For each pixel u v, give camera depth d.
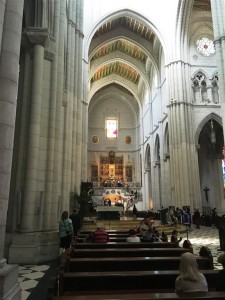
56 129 10.24
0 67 4.70
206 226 22.23
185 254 3.10
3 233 4.35
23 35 9.62
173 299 2.67
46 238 8.77
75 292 3.72
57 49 10.61
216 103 26.44
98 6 28.31
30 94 9.49
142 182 41.88
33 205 8.76
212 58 27.45
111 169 45.47
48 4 10.26
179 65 26.19
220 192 29.44
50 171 9.50
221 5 16.09
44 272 7.16
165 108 30.44
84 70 26.98
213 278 3.96
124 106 48.00
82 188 19.67
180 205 23.94
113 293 3.75
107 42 32.53
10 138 4.63
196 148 25.16
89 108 46.19
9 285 4.13
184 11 25.50
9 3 4.96
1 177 4.39
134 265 4.64
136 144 46.31
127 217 30.33
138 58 37.38
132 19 30.16
